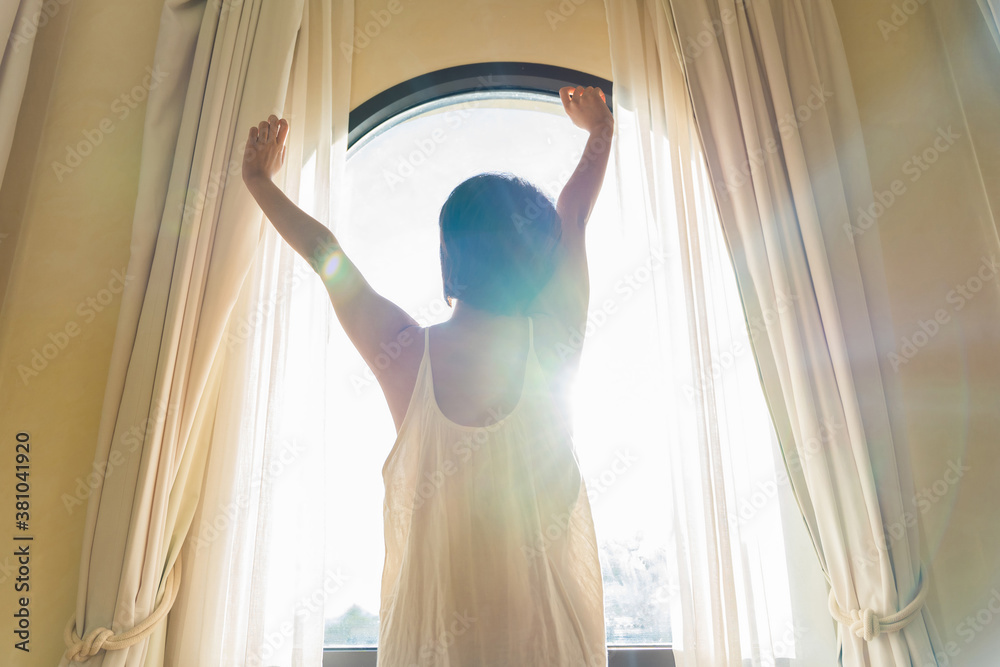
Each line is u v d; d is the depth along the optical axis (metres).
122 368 1.54
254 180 1.42
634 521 1.81
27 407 1.61
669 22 1.96
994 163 1.90
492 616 0.87
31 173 1.76
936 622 1.58
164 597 1.46
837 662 1.57
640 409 1.84
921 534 1.66
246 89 1.79
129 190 1.82
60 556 1.54
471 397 0.99
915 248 1.89
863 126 1.99
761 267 1.73
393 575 0.98
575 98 1.61
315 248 1.22
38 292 1.69
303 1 1.95
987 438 1.73
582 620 0.93
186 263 1.60
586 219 1.34
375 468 1.84
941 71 2.02
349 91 1.95
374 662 1.70
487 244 1.08
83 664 1.35
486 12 2.16
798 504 1.59
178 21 1.87
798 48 1.93
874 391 1.63
